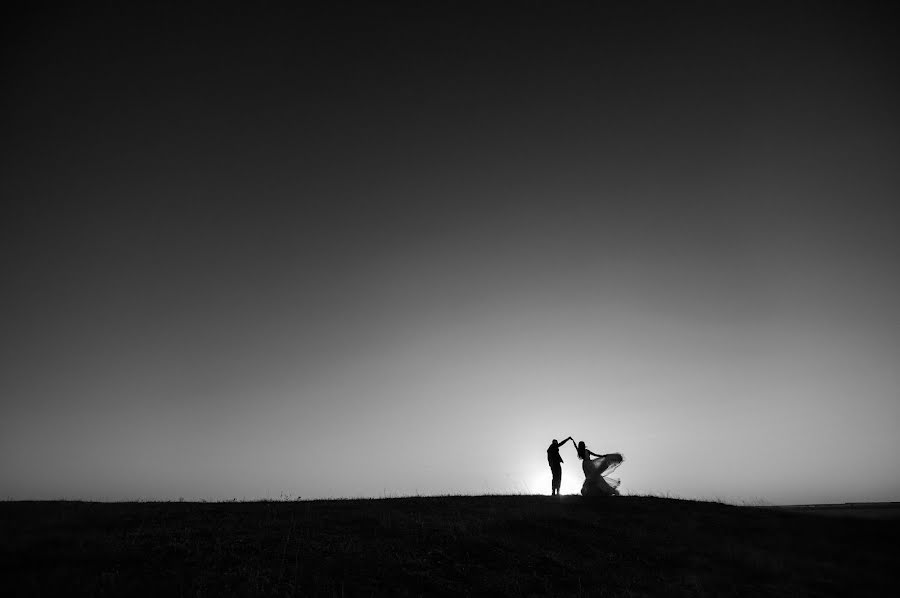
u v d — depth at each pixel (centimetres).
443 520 1866
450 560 1489
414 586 1313
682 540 1834
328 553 1456
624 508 2222
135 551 1379
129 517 1742
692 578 1499
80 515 1753
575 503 2311
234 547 1455
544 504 2255
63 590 1129
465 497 2438
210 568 1307
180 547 1425
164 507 1959
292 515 1847
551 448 2650
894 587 1541
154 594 1145
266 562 1362
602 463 2584
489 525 1827
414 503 2206
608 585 1415
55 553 1339
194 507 1964
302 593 1212
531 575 1439
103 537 1482
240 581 1245
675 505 2325
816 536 1975
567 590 1366
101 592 1130
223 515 1817
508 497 2464
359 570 1362
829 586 1534
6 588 1123
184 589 1179
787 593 1459
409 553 1506
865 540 1950
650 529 1939
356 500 2306
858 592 1503
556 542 1716
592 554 1638
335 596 1205
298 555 1425
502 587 1352
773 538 1934
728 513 2239
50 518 1698
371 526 1739
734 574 1570
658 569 1564
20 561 1280
